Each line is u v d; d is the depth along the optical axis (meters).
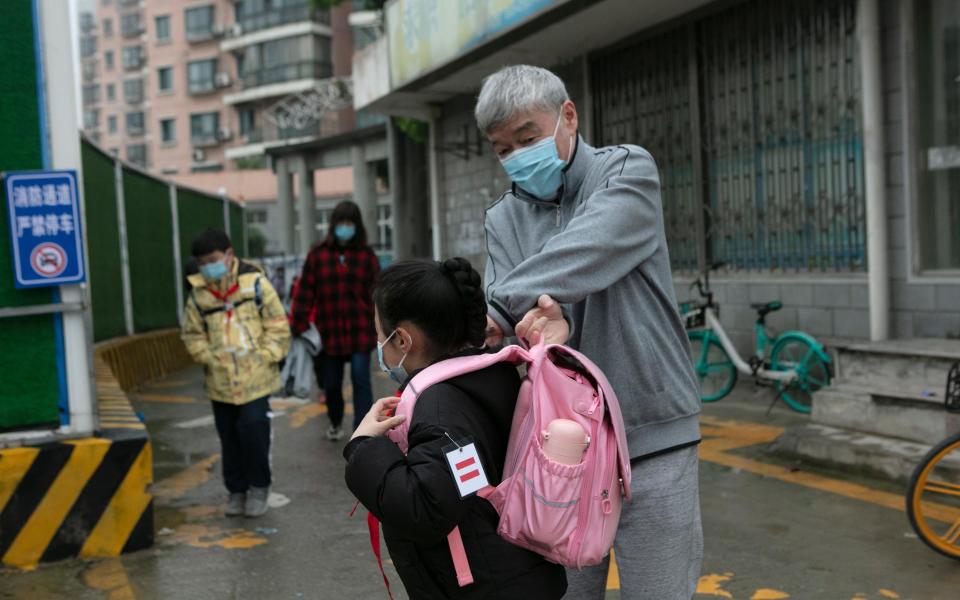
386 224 31.09
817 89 6.62
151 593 3.55
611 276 1.85
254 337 4.55
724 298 7.55
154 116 49.44
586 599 2.05
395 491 1.54
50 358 4.02
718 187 7.60
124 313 10.90
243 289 4.55
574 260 1.81
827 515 4.27
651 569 1.93
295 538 4.27
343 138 25.45
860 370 5.53
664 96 8.05
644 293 1.94
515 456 1.64
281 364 6.57
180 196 14.09
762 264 7.24
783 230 7.01
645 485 1.92
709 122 7.63
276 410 8.05
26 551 3.87
